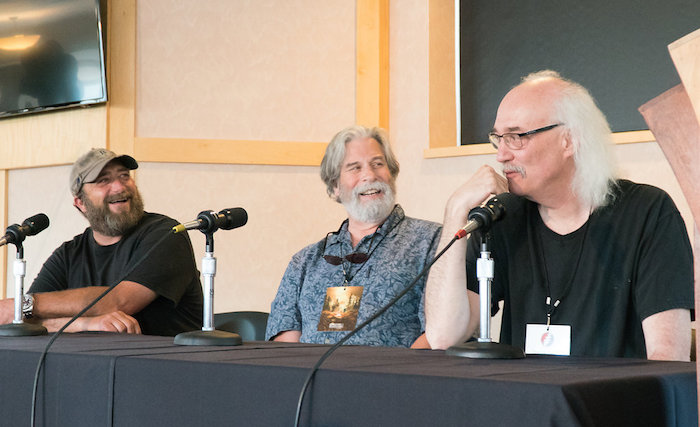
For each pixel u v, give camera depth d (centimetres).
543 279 207
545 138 201
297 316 283
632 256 197
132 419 138
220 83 414
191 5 415
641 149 335
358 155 286
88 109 418
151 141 408
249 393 125
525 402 101
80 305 276
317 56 419
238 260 408
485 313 160
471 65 411
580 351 197
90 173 307
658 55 352
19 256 231
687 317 188
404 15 421
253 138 414
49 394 151
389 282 266
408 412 111
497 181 210
